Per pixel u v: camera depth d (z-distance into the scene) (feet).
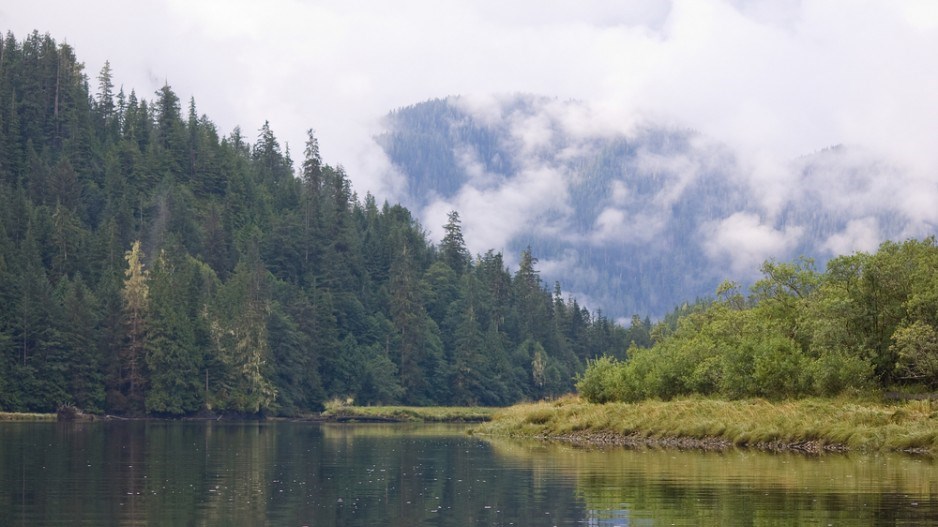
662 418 233.55
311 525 101.60
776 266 299.99
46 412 462.60
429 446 229.04
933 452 171.01
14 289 473.67
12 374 458.91
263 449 219.20
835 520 99.35
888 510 105.29
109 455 192.65
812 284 289.74
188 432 319.47
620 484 132.05
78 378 473.67
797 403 221.46
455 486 134.82
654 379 284.82
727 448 198.39
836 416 195.83
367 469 162.71
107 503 116.98
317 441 258.98
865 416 193.16
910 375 230.89
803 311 269.44
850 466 150.51
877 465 151.53
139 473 153.58
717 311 346.13
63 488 131.75
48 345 467.11
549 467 159.53
